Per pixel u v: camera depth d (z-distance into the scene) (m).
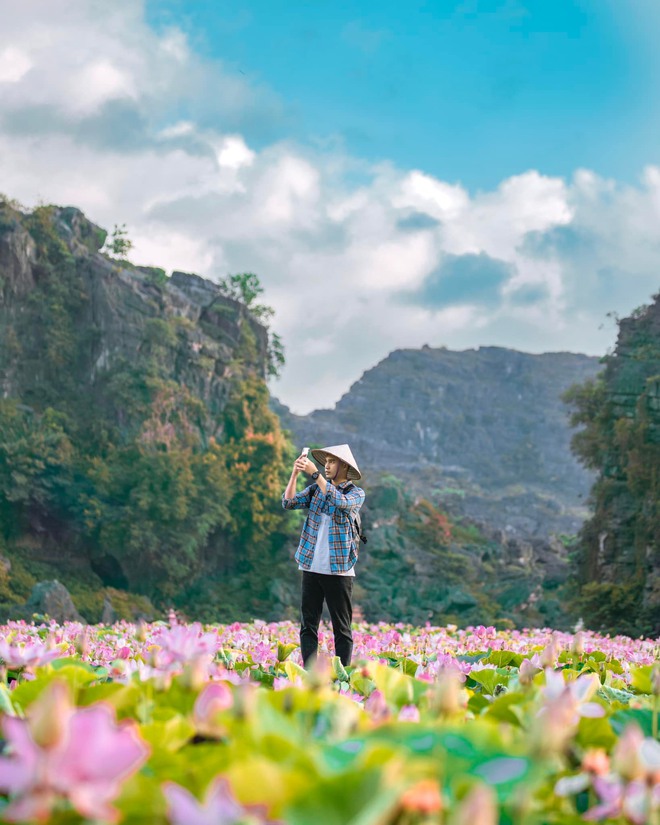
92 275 82.00
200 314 95.12
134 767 1.88
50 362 79.06
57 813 1.87
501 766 2.18
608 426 66.06
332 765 2.20
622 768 2.16
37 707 1.74
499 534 110.75
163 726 2.78
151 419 77.62
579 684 3.15
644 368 65.56
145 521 71.50
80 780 1.73
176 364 84.31
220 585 81.81
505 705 3.37
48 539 70.88
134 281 84.50
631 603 54.81
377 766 1.79
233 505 82.88
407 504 103.25
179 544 74.88
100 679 4.89
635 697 4.95
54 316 79.56
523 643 10.49
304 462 8.02
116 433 76.88
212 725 2.68
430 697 3.67
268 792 1.85
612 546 62.69
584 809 2.88
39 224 83.19
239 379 90.31
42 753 1.72
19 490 68.88
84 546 71.75
